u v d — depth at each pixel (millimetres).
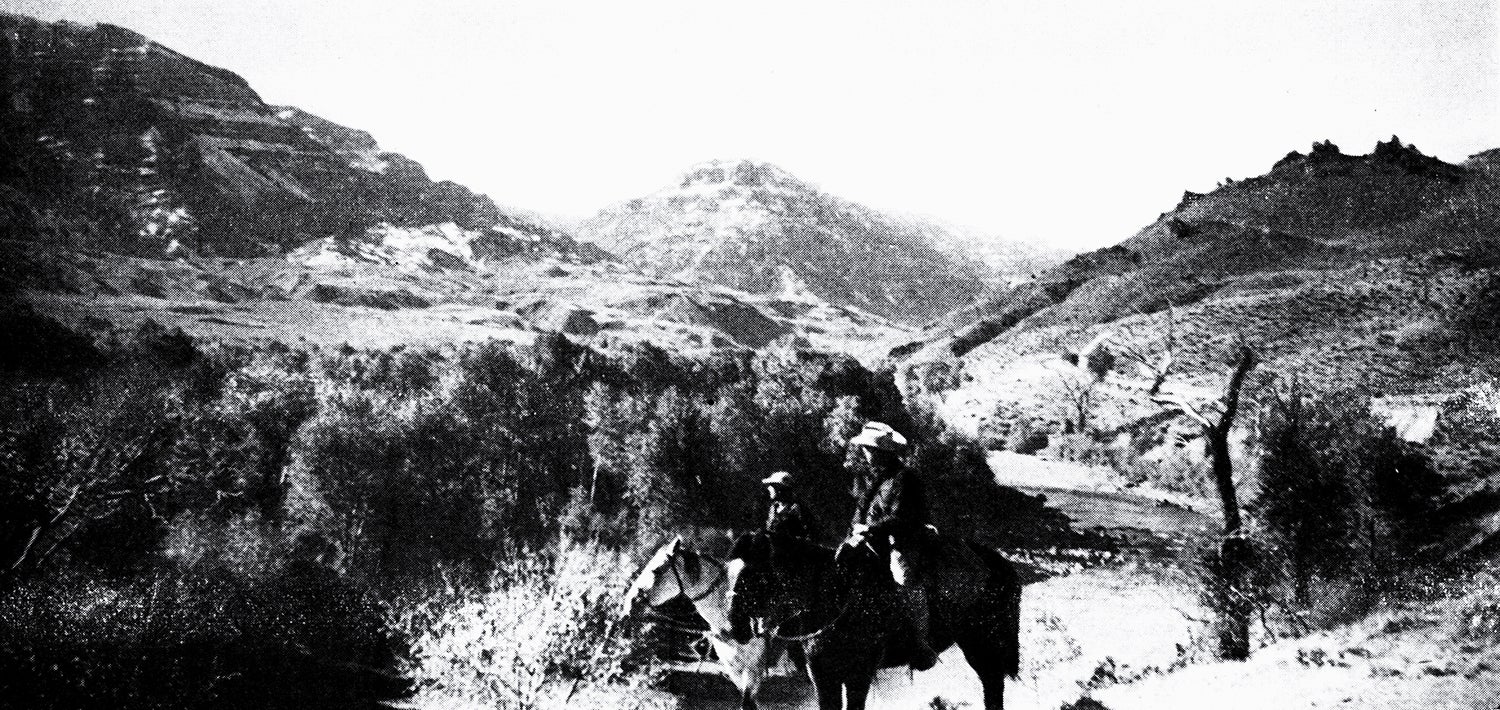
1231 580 13828
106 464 20797
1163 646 15086
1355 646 10914
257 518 21891
